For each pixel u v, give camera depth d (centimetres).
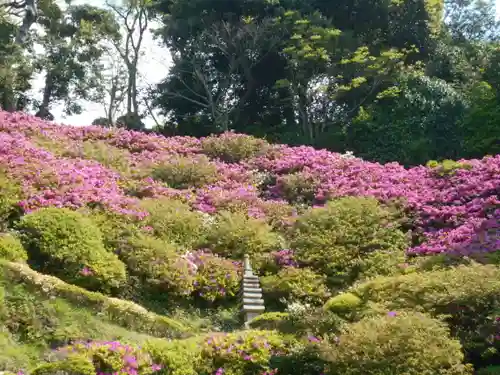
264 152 2483
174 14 4244
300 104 3853
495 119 3053
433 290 1216
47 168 1795
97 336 1176
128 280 1463
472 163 2069
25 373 1038
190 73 4241
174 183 2131
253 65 4038
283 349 1150
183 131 4156
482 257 1409
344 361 1036
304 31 3866
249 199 1986
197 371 1084
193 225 1731
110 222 1625
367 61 3778
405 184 2058
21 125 2356
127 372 1006
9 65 3800
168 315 1420
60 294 1224
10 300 1167
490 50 4178
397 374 984
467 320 1155
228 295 1519
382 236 1714
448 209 1803
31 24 4369
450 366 1005
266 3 4066
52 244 1401
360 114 3538
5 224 1501
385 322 1056
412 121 3303
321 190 2059
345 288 1548
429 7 4369
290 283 1530
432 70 4112
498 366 1060
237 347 1116
